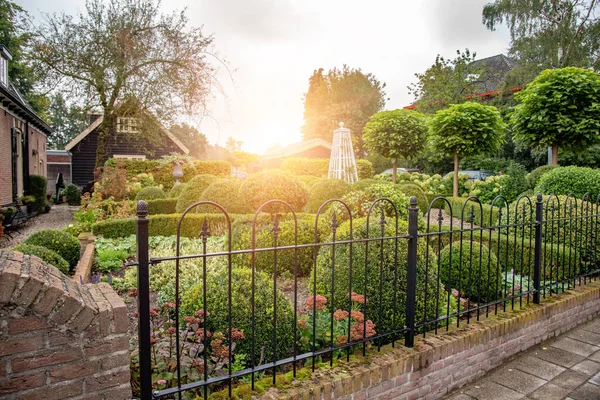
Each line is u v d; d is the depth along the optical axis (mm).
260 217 6070
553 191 6230
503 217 5547
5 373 1389
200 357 2385
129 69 13250
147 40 13320
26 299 1391
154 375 2021
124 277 4820
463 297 3971
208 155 45375
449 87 18844
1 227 7645
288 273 4770
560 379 2736
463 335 2697
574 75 8578
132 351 2283
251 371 1929
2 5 17953
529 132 9547
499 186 10273
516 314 3156
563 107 8758
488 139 11000
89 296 1670
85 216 8641
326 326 2697
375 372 2197
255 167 24812
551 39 15406
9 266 1462
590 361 3012
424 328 2631
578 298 3738
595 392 2547
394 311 2627
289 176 6336
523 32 16328
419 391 2430
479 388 2645
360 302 2607
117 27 12992
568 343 3363
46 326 1442
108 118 13953
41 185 13992
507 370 2885
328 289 3051
